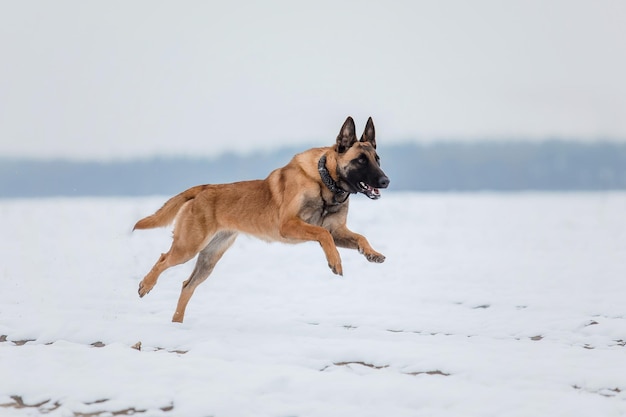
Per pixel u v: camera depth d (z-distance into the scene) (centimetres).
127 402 669
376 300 1369
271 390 718
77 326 1002
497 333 1044
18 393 705
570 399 681
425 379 761
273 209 1089
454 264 1930
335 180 1066
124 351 859
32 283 1528
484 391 709
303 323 1124
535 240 2623
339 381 742
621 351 905
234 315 1212
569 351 893
